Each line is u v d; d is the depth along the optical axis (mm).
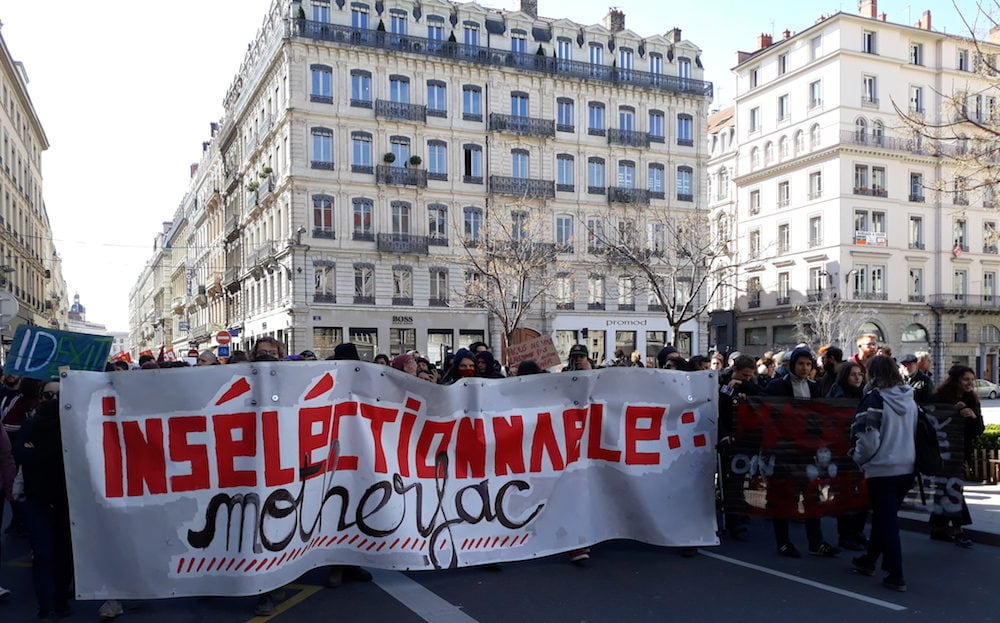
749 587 6023
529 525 6387
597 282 40688
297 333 34938
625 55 42469
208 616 5441
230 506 5340
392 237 36594
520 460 6379
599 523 6680
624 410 6746
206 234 65438
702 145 43594
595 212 40250
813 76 45500
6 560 7211
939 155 13406
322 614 5438
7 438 5961
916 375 8859
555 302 38906
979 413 7465
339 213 35969
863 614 5398
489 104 38719
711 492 6949
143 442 5289
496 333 38500
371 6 36969
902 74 45438
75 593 5176
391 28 37375
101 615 5352
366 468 5863
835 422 7055
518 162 39375
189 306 72062
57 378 5734
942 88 46094
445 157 38094
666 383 6859
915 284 45875
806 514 6906
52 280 72375
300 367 5531
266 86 39906
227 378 5383
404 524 5945
